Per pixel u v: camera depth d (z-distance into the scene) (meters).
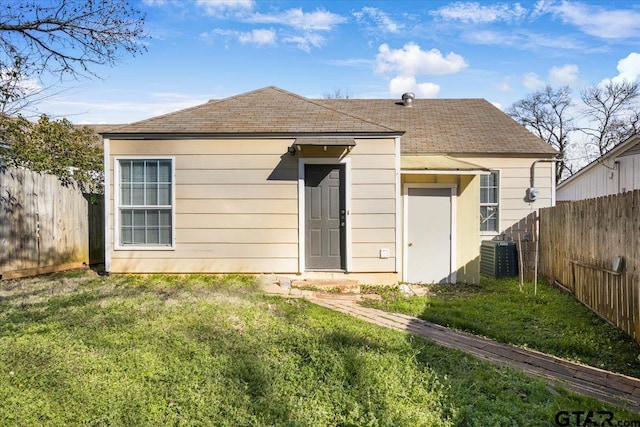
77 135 10.55
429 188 8.48
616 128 26.06
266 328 4.81
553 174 10.45
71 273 8.09
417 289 7.88
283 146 7.66
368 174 7.65
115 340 4.28
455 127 11.59
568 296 7.30
